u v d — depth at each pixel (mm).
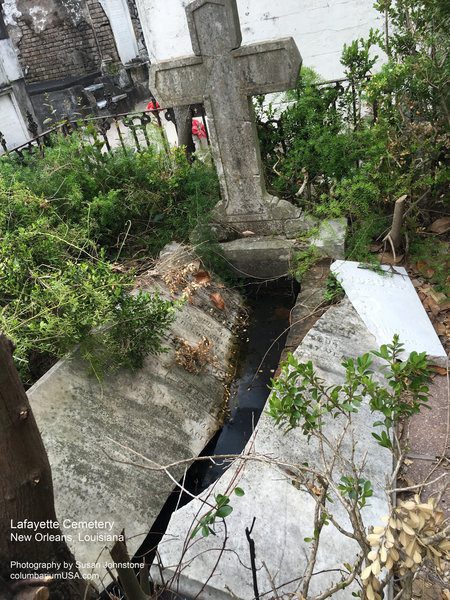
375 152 3852
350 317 3381
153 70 3779
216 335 3756
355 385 1997
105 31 13125
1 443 1212
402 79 3619
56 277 3000
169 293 3748
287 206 4102
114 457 2719
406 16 3705
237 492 2018
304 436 2645
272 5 5629
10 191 3838
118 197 4320
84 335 2902
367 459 2539
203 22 3457
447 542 1396
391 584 2072
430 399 2936
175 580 2236
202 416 3236
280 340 3846
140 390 3041
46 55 13750
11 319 2846
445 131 3803
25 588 1271
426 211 4094
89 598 1773
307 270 3990
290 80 3516
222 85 3678
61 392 2758
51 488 1394
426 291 3600
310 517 2316
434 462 2611
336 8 5492
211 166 4855
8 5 13047
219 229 4371
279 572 2154
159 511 2725
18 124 10031
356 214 4023
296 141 4250
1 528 1268
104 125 4906
